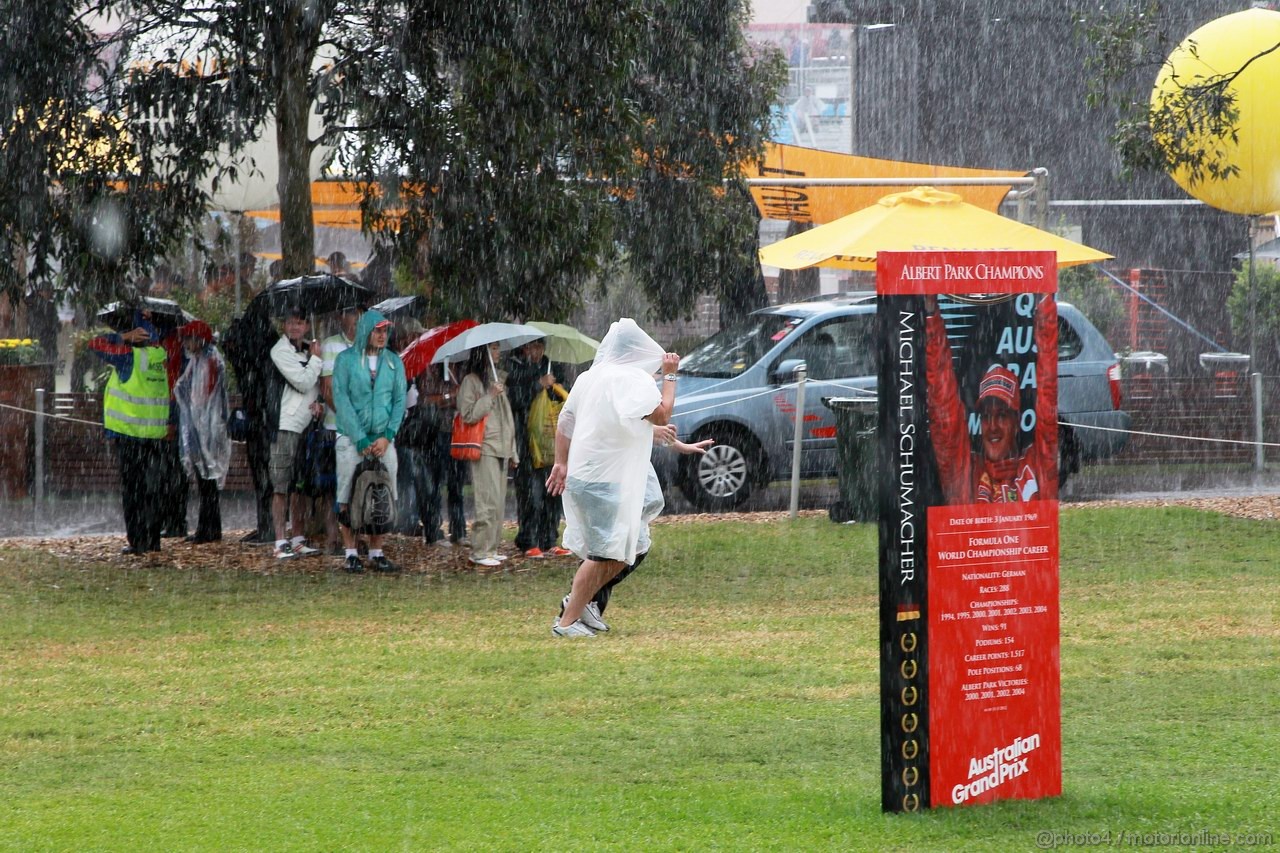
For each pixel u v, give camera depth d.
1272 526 25.44
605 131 24.38
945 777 9.49
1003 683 9.54
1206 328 56.66
